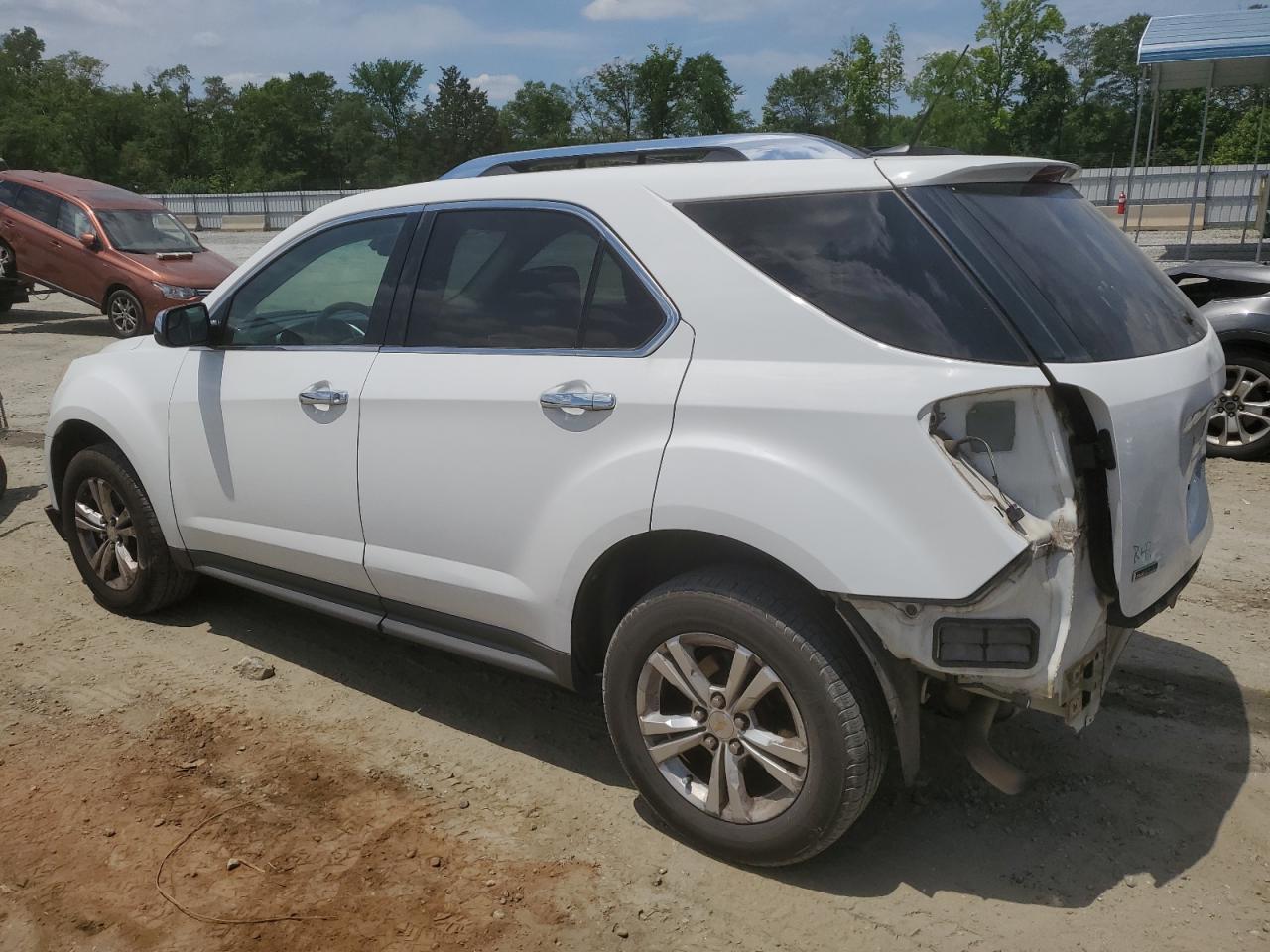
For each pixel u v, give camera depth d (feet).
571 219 10.19
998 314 8.07
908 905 9.00
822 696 8.50
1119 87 272.10
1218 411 23.18
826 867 9.54
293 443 12.14
